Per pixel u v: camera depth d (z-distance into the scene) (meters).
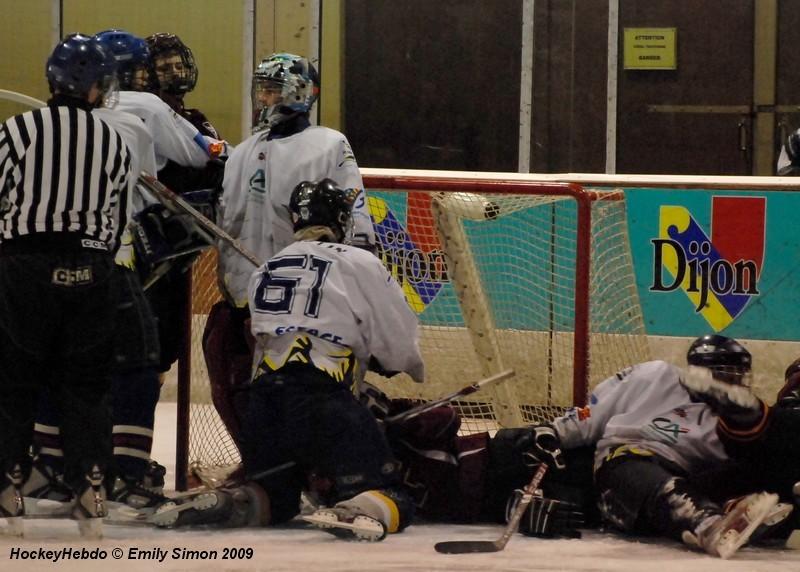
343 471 13.81
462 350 20.17
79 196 12.99
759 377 23.09
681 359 23.23
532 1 30.22
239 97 30.34
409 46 30.58
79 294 13.02
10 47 30.39
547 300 20.69
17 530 13.42
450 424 15.12
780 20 29.72
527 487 14.11
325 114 30.73
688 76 30.06
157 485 16.19
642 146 30.30
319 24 30.34
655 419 14.28
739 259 23.03
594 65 30.22
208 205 16.12
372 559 12.41
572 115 30.42
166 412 24.12
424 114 30.73
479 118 30.66
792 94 29.88
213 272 19.67
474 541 13.16
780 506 13.05
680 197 23.08
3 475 13.21
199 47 30.34
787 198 22.88
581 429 14.64
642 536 14.16
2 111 30.53
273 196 15.78
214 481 17.05
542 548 13.33
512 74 30.47
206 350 16.52
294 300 14.23
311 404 13.86
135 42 16.30
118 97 14.74
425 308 20.14
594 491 14.74
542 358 20.09
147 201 16.00
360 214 15.61
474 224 20.94
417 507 14.99
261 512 14.24
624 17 30.08
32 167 12.91
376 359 14.54
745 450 13.95
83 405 13.34
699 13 29.92
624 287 19.42
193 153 16.28
